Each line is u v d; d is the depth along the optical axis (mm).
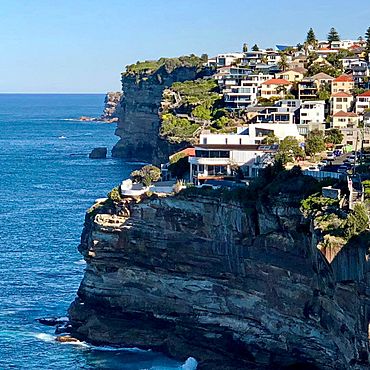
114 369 126812
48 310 149875
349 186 112938
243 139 174125
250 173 159000
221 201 131125
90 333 137625
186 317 136625
